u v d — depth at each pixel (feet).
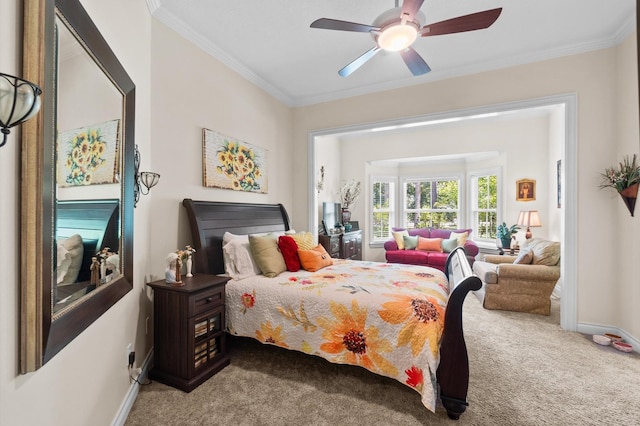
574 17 8.09
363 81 11.91
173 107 7.99
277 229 11.91
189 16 7.95
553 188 15.61
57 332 2.99
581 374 7.06
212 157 9.30
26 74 2.59
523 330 9.75
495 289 11.87
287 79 11.73
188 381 6.34
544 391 6.39
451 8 7.75
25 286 2.63
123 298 5.42
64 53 3.16
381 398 6.13
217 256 8.87
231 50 9.66
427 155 19.75
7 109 1.95
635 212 8.28
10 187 2.52
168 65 7.84
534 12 7.88
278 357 7.87
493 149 18.02
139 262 6.40
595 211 9.22
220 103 9.75
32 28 2.63
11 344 2.51
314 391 6.36
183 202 8.27
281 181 13.29
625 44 8.57
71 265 3.34
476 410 5.76
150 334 7.16
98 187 4.07
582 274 9.41
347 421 5.46
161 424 5.34
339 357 6.50
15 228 2.57
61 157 3.10
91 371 4.10
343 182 21.97
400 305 6.19
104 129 4.25
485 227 19.84
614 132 8.97
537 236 16.83
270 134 12.50
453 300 5.61
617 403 6.01
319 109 13.55
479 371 7.20
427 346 5.58
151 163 7.22
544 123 16.74
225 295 7.72
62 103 3.12
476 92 10.69
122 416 5.25
